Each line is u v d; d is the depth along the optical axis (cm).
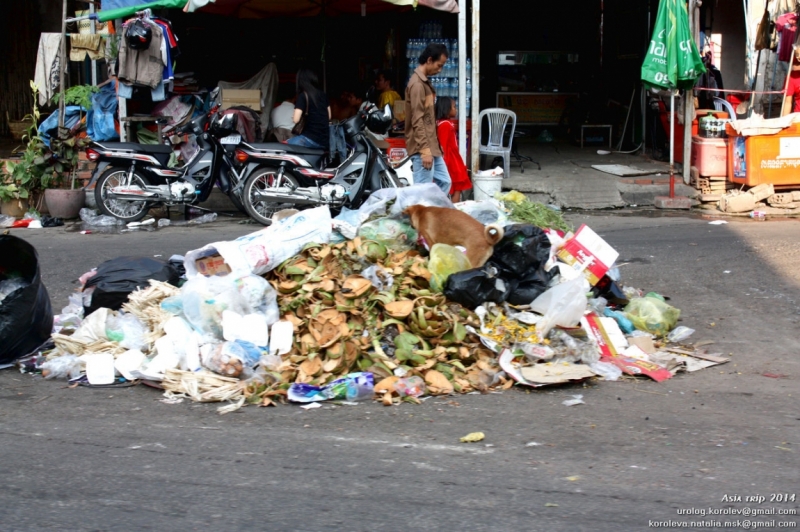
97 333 537
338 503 351
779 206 1066
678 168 1210
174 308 536
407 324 523
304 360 500
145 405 468
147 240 915
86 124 1102
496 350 522
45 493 358
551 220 739
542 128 1548
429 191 669
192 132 1006
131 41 1009
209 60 1307
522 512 345
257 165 986
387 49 1330
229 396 473
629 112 1403
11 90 1511
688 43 1061
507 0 1492
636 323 593
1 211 1059
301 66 1330
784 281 740
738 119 1207
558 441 420
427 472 382
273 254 564
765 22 1235
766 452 409
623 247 872
